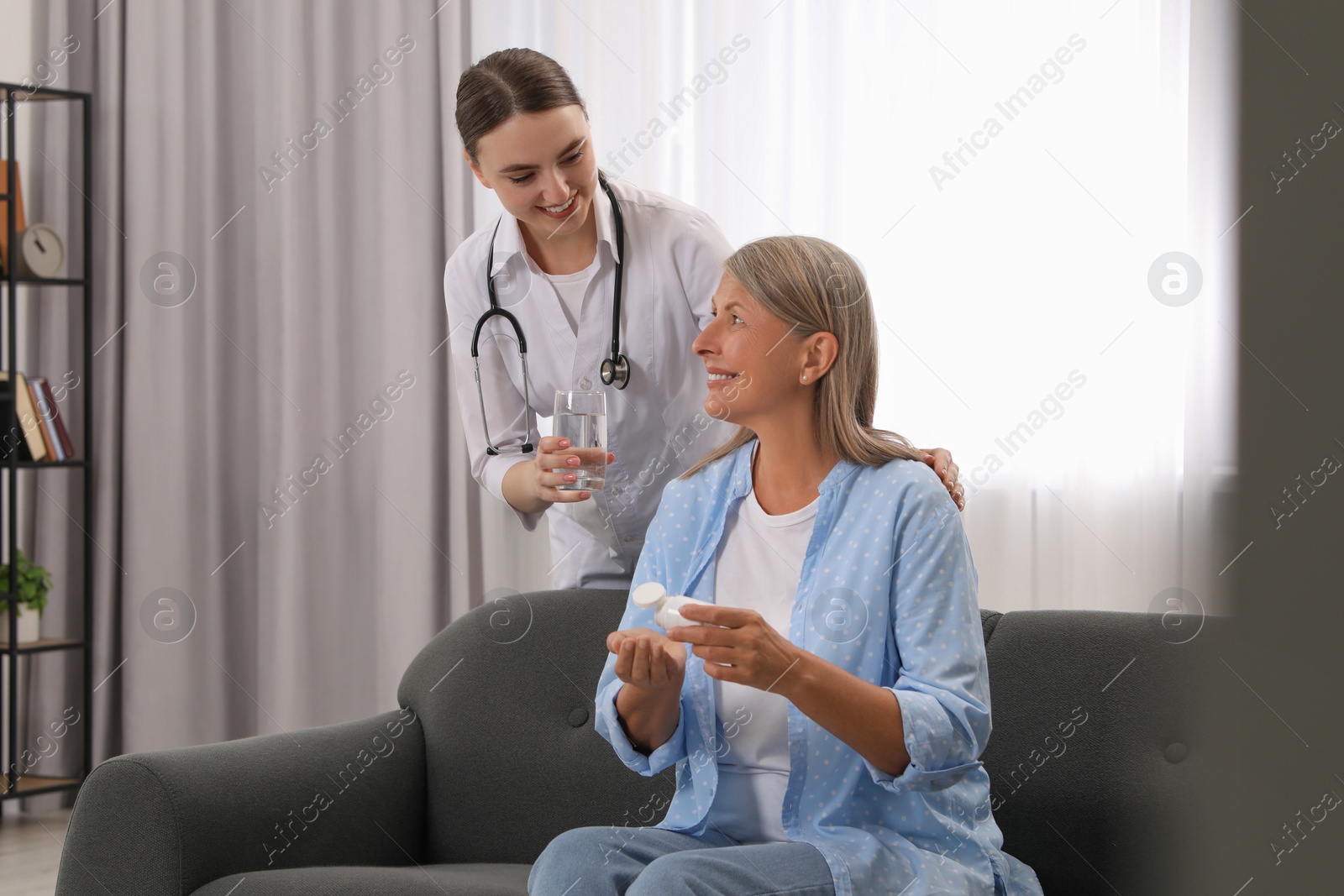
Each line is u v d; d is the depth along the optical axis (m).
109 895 1.36
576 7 2.78
